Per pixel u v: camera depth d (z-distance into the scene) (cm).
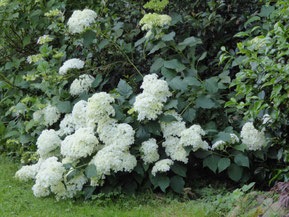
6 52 674
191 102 455
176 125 434
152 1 498
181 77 507
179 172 423
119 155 413
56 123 513
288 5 368
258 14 469
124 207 403
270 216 327
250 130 423
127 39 564
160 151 448
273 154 426
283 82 345
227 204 373
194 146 415
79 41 527
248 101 375
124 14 593
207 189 426
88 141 417
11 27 632
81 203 420
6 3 593
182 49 485
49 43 612
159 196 425
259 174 428
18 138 568
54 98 493
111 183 423
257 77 370
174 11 550
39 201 423
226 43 532
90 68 531
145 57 529
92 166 413
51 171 413
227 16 532
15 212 395
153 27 480
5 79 590
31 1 609
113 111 428
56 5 588
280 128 381
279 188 342
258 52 389
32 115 528
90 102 429
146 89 432
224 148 436
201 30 521
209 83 459
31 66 616
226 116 475
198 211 376
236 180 424
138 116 418
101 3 578
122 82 472
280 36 350
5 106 644
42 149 456
